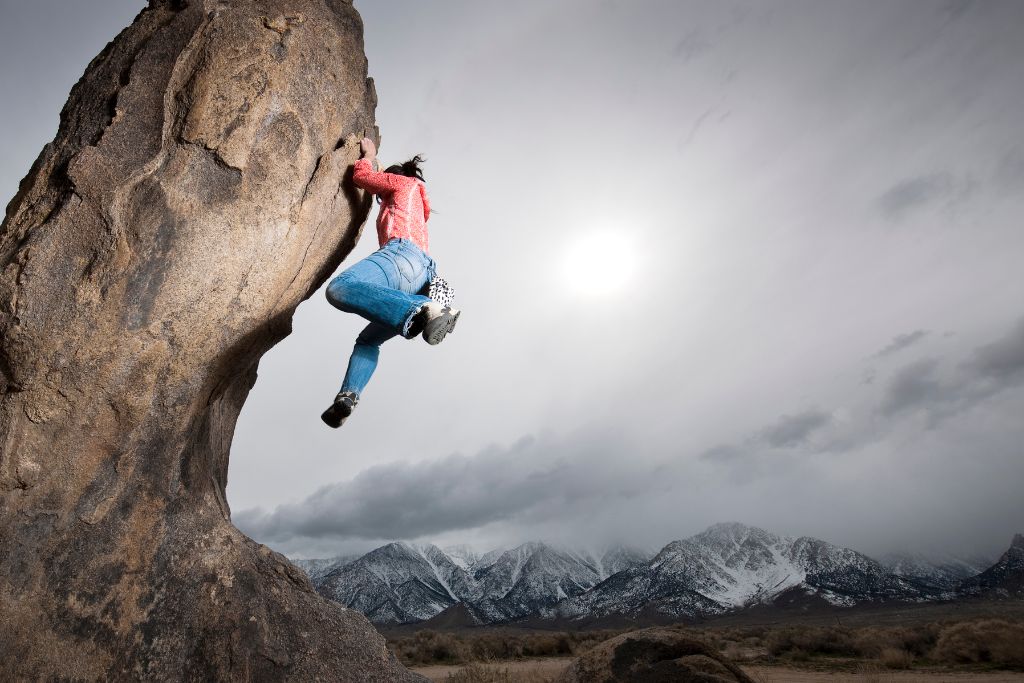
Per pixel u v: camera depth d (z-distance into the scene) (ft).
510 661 81.00
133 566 12.00
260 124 13.62
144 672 11.27
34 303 11.73
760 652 84.28
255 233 13.64
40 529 11.45
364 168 15.89
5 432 11.53
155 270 12.42
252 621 12.30
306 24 14.78
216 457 15.66
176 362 12.81
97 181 12.35
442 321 13.35
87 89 14.10
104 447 12.15
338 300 13.10
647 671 14.92
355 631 13.28
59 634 11.00
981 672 48.39
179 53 13.35
